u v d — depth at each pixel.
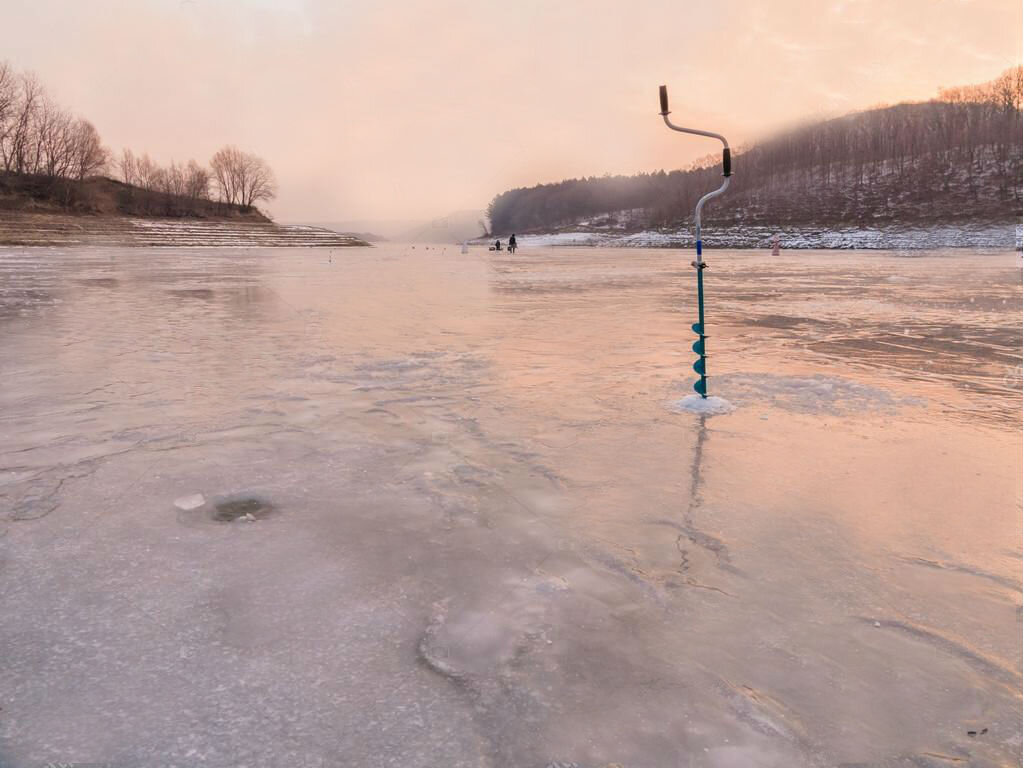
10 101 76.19
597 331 8.75
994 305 11.76
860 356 6.83
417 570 2.37
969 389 5.33
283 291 15.01
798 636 1.96
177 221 78.81
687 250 59.47
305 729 1.57
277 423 4.31
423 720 1.60
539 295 14.35
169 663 1.81
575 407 4.78
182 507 2.92
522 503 3.00
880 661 1.84
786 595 2.20
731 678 1.77
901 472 3.40
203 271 22.61
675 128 4.61
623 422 4.38
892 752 1.51
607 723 1.59
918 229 68.81
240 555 2.47
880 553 2.51
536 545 2.58
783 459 3.61
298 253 49.09
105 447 3.79
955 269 23.81
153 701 1.66
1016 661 1.85
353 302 12.60
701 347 4.84
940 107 127.75
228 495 3.08
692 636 1.96
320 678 1.76
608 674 1.78
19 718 1.59
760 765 1.46
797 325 9.27
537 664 1.82
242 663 1.81
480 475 3.37
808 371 6.03
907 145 111.31
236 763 1.46
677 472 3.41
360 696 1.68
